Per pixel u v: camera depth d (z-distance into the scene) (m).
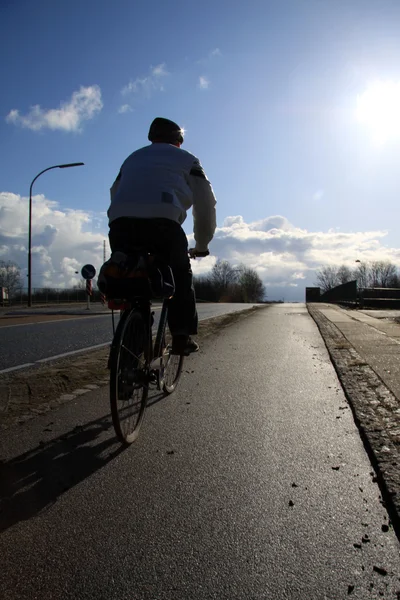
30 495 2.43
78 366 5.73
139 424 3.33
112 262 2.92
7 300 34.03
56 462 2.83
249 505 2.32
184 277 3.47
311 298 54.06
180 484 2.54
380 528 2.11
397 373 5.00
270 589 1.73
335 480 2.58
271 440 3.19
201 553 1.94
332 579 1.78
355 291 24.09
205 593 1.71
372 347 6.92
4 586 1.75
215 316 15.18
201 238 3.70
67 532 2.09
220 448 3.05
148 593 1.71
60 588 1.74
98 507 2.31
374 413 3.62
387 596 1.69
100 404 4.09
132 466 2.78
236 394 4.40
